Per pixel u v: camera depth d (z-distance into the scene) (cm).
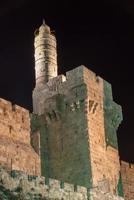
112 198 3969
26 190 3197
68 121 4881
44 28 5900
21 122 4747
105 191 4041
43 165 4834
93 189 3797
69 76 5019
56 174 4759
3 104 4581
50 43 5825
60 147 4844
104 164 4741
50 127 5006
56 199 3403
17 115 4719
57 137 4909
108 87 5250
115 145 5072
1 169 3097
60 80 5100
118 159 5038
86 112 4772
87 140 4656
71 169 4672
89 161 4562
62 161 4775
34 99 5294
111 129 5109
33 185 3266
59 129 4925
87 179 4497
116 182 4844
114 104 5241
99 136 4834
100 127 4900
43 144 4941
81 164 4609
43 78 5522
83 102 4806
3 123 4509
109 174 4772
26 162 4550
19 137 4650
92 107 4853
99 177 4581
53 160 4847
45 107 5078
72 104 4869
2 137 4422
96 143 4744
